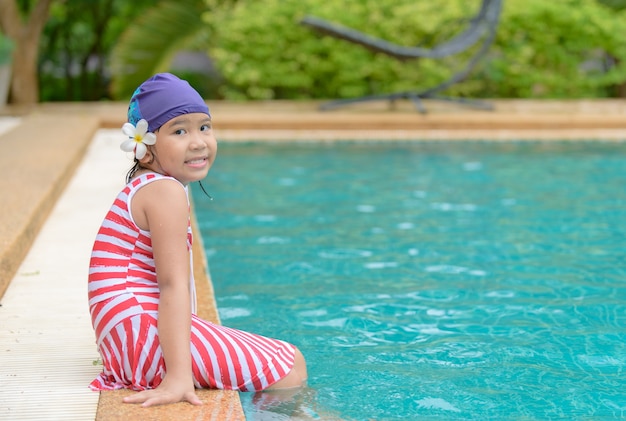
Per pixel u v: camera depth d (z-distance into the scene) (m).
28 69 13.03
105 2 17.16
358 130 10.73
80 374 2.79
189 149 2.69
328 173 8.00
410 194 6.93
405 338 3.52
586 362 3.23
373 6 12.86
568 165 8.40
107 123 10.82
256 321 3.76
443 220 5.93
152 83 2.72
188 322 2.60
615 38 13.02
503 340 3.49
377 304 4.01
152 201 2.64
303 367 2.93
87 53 17.92
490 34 11.52
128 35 13.34
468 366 3.18
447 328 3.65
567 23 13.08
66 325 3.32
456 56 13.48
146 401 2.48
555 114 11.52
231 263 4.79
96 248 2.73
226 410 2.49
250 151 9.52
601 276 4.47
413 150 9.59
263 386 2.79
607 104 12.86
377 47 10.98
